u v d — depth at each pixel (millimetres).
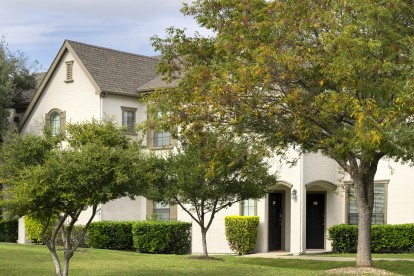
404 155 17953
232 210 29766
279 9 17422
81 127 17641
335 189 29172
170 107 18406
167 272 19906
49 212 16359
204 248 23922
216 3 18797
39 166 15875
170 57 19828
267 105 17516
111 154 16266
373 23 16453
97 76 32562
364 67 16062
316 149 18906
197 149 21969
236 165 22109
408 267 21172
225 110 17578
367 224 19438
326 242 29719
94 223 30656
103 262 22422
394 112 15898
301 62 16734
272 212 29969
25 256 23734
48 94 34406
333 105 16484
